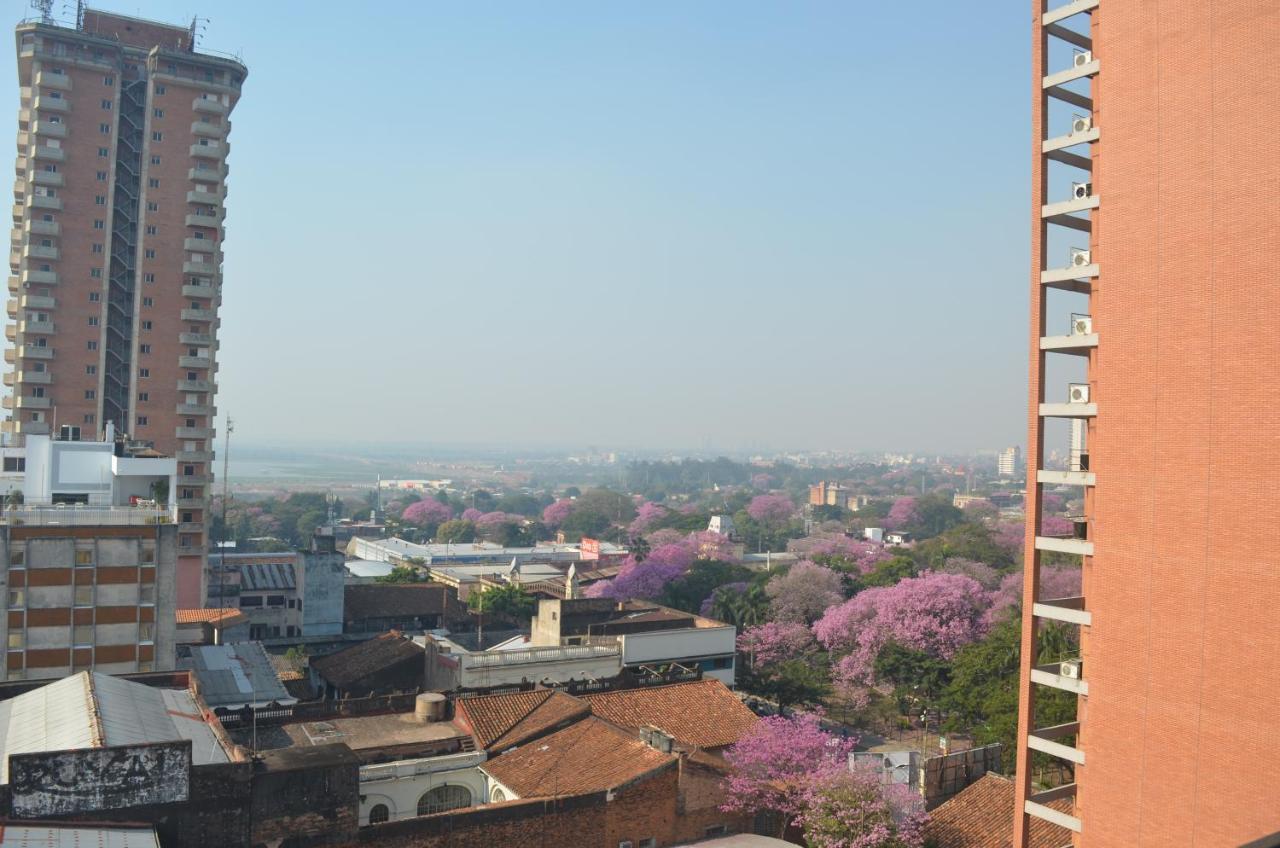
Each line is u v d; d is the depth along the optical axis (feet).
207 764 102.99
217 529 652.07
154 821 98.48
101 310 367.66
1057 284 120.47
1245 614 97.60
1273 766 94.79
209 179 381.81
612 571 508.12
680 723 166.71
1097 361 113.39
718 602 361.10
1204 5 103.55
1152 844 104.68
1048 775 167.63
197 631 246.06
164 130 376.89
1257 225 98.02
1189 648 102.32
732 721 170.30
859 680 278.26
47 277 359.05
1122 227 110.93
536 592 421.59
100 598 167.12
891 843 131.13
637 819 131.23
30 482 233.14
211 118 385.09
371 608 349.00
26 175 361.71
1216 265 101.50
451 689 195.42
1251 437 97.71
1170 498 104.83
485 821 119.24
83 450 238.89
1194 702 101.60
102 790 96.22
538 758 143.64
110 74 370.12
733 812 140.77
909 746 241.76
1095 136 114.11
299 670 265.34
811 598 357.00
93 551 167.02
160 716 121.19
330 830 108.47
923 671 262.88
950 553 487.20
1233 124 100.53
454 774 142.41
